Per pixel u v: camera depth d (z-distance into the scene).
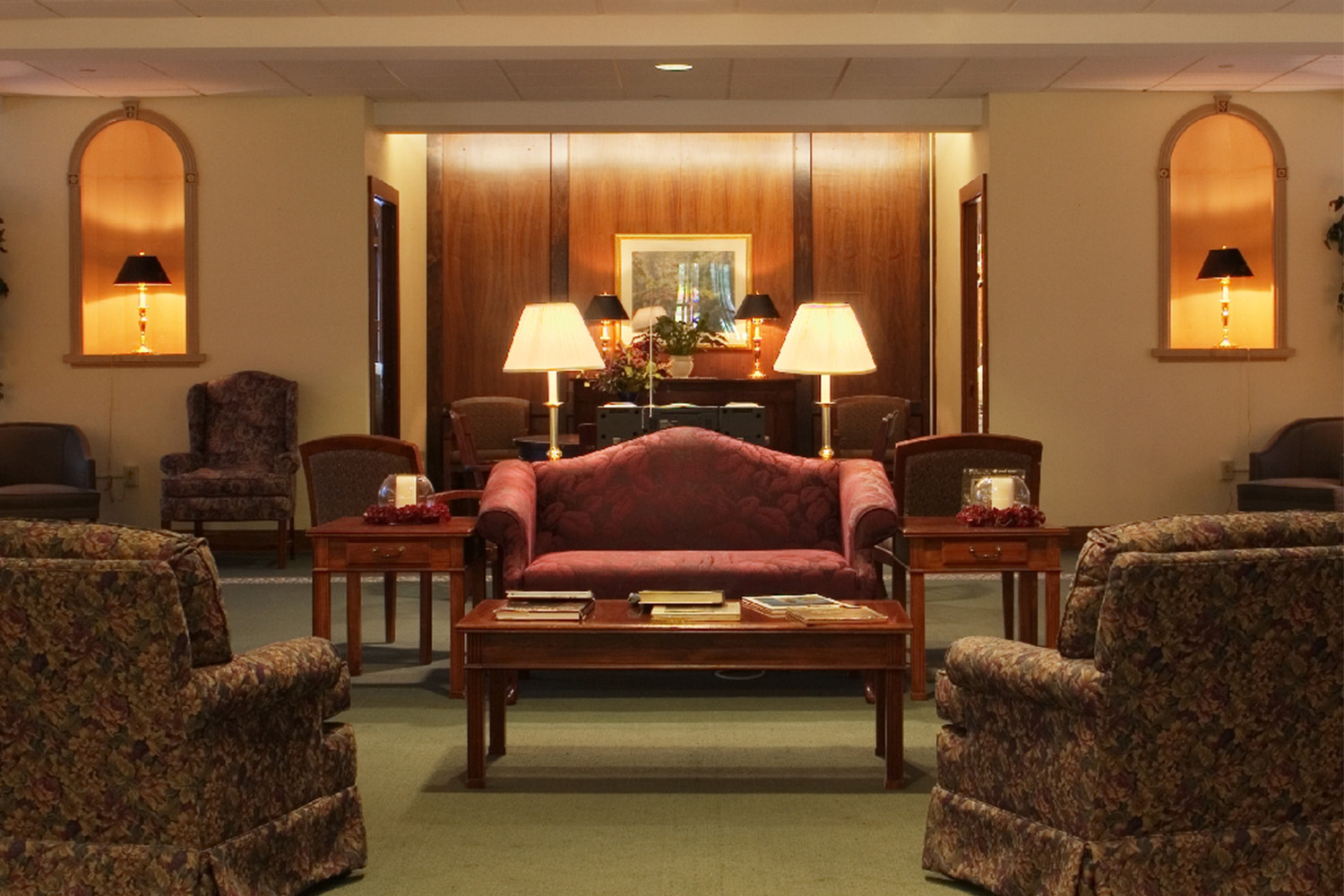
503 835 3.41
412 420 10.80
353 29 7.21
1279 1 7.00
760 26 7.19
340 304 9.20
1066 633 2.71
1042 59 8.10
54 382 9.23
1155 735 2.63
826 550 5.34
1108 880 2.64
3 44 7.22
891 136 11.36
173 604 2.59
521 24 7.20
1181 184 9.18
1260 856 2.73
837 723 4.56
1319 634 2.68
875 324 11.39
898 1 6.98
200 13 7.14
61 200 9.22
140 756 2.64
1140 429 9.15
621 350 8.67
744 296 11.42
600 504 5.41
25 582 2.62
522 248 11.44
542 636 3.81
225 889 2.66
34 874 2.69
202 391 8.90
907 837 3.38
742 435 7.51
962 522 4.95
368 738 4.39
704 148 11.41
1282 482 8.39
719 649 3.77
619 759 4.12
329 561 4.97
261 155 9.19
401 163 10.37
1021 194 9.09
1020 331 9.12
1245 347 9.23
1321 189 9.16
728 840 3.37
